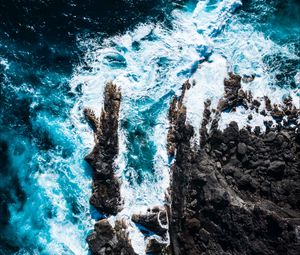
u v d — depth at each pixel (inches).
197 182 711.7
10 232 757.3
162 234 729.0
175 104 813.9
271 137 730.8
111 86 818.8
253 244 624.4
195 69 837.2
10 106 824.3
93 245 725.9
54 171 784.9
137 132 797.2
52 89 837.8
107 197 748.6
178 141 776.3
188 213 709.3
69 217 759.1
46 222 761.6
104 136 775.7
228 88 800.9
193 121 776.9
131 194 760.3
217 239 669.3
